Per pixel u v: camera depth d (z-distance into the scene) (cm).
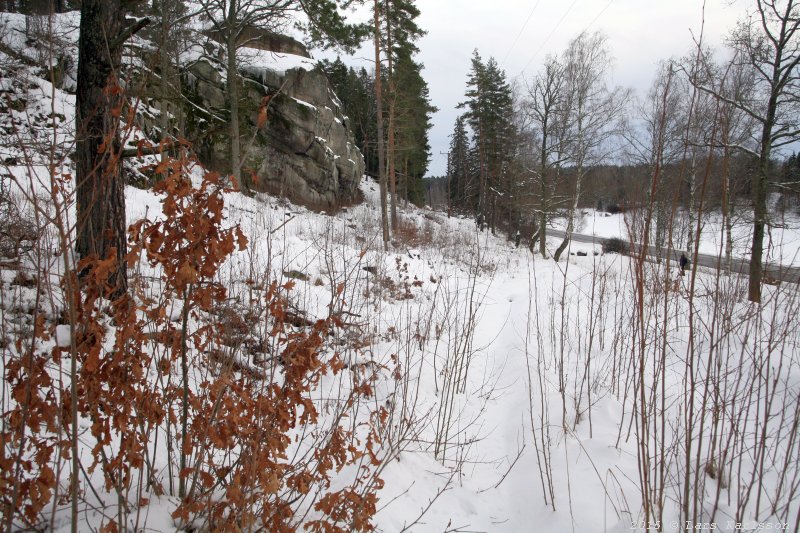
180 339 205
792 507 268
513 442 413
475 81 2766
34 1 918
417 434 366
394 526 277
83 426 241
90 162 374
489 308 924
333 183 1831
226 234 192
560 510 305
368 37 1533
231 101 1323
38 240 153
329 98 1933
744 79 848
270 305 228
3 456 157
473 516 315
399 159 2583
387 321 643
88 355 171
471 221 2909
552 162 2012
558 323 741
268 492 189
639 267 264
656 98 769
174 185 179
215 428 199
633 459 347
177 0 978
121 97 171
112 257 171
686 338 555
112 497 203
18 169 627
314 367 217
